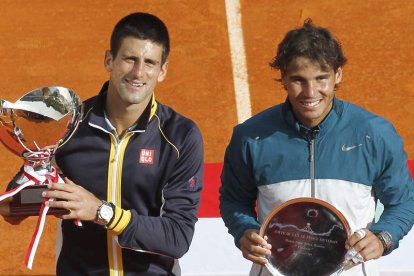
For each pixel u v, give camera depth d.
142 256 17.06
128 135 16.80
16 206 16.12
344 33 35.53
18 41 36.25
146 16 16.39
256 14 37.06
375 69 33.34
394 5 36.88
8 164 28.62
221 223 24.31
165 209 16.94
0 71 34.44
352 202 16.44
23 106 15.57
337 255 15.87
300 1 37.59
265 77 33.41
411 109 31.17
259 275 17.14
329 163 16.41
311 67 15.30
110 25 37.09
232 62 34.31
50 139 15.84
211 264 23.33
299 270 16.05
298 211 15.90
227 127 30.70
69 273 17.12
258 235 15.84
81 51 35.50
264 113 17.05
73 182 16.70
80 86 33.44
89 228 16.89
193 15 37.28
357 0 37.28
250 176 17.03
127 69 16.09
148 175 16.81
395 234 16.14
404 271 22.81
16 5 38.56
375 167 16.39
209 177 26.59
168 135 16.88
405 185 16.64
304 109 15.69
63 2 38.59
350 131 16.36
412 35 35.16
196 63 34.28
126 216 16.22
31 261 15.45
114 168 16.81
